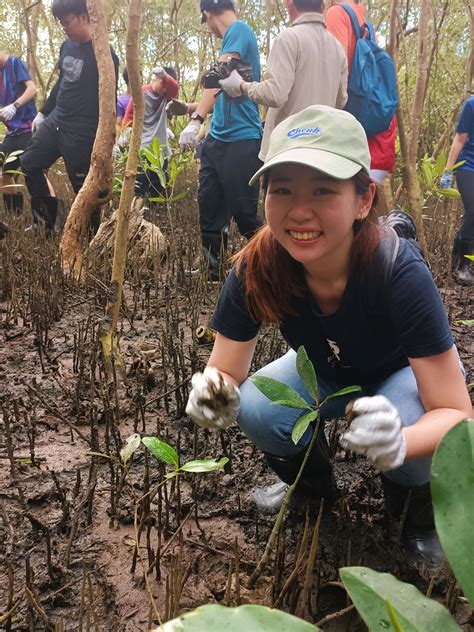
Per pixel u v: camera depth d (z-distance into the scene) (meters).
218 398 1.48
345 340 1.62
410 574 1.66
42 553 1.74
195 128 4.54
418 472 1.58
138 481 2.09
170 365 2.96
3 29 10.51
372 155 3.97
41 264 4.02
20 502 1.88
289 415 1.72
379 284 1.45
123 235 2.48
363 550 1.73
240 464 2.21
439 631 0.83
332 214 1.33
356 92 3.70
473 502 0.80
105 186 4.47
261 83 3.32
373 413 1.21
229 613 0.79
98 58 4.14
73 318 3.66
